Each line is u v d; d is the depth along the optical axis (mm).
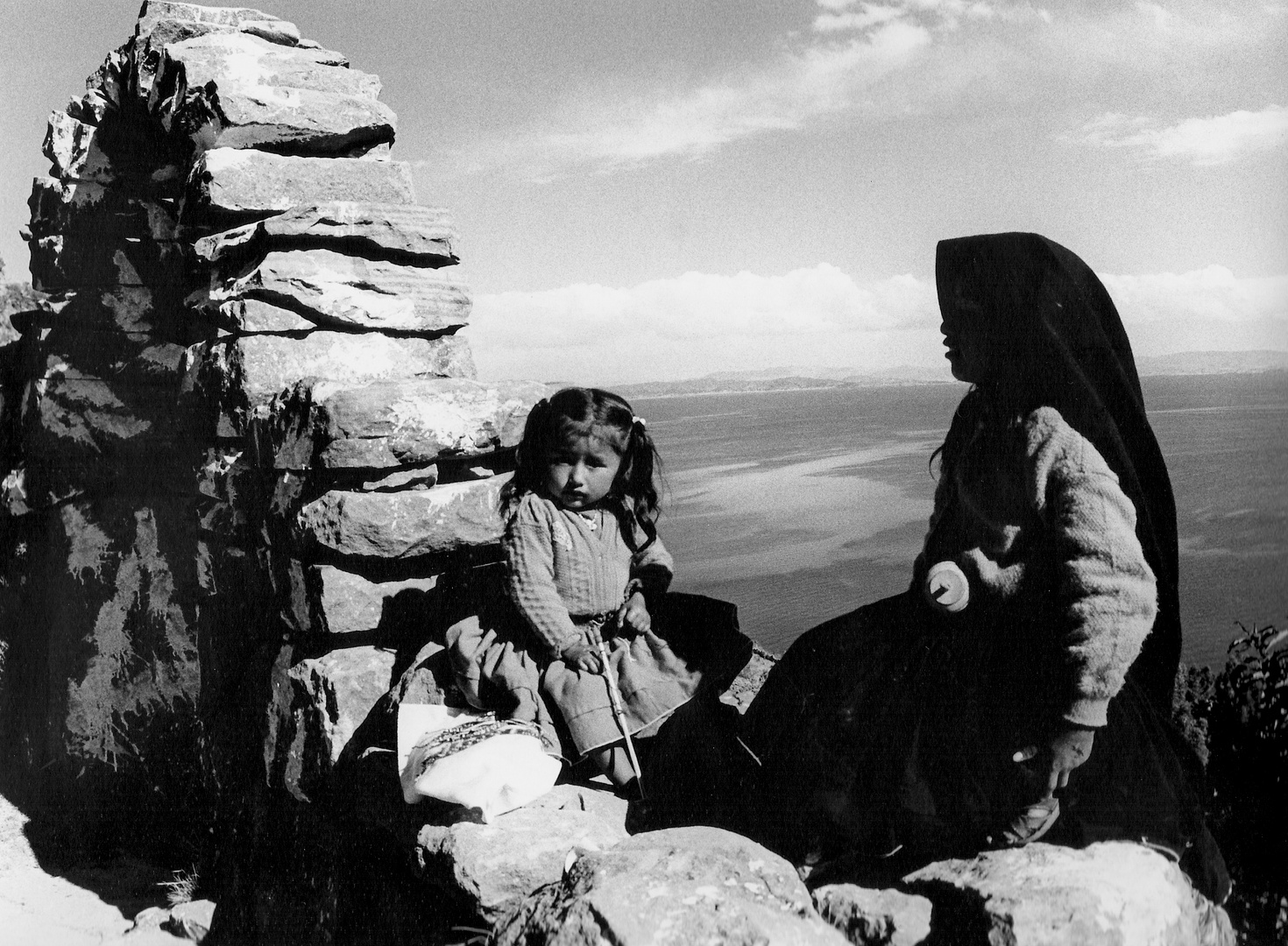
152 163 4660
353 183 3676
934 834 2256
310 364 3402
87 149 4727
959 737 2209
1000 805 2139
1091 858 2016
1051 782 2053
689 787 2564
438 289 3562
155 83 4027
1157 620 2145
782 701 2500
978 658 2191
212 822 4227
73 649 5035
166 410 4371
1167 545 2146
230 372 3447
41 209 5285
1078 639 1986
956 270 2312
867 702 2361
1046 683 2064
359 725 2953
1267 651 2213
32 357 5383
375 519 2939
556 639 2574
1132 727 2086
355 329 3465
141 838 4883
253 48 3795
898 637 2406
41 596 5484
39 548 5480
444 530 3035
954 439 2387
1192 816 2084
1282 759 2176
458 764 2385
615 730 2492
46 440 5012
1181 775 2119
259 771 3467
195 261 3803
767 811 2451
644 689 2539
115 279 4676
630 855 2100
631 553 2803
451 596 3090
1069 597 2014
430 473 3068
